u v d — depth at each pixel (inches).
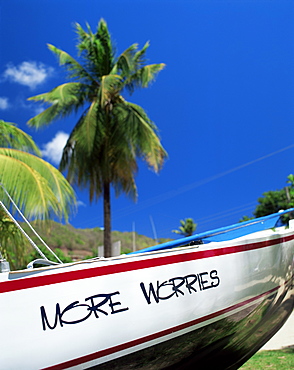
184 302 98.8
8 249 327.0
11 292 78.8
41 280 82.0
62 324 82.3
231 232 138.1
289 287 146.4
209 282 104.7
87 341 84.6
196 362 112.9
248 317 120.0
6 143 318.3
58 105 527.8
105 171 511.5
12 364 76.9
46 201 280.5
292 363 159.2
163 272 97.0
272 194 1216.2
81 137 499.5
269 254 125.0
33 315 80.0
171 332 96.6
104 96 482.9
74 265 86.3
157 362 99.3
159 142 528.4
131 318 90.3
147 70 535.8
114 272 90.2
